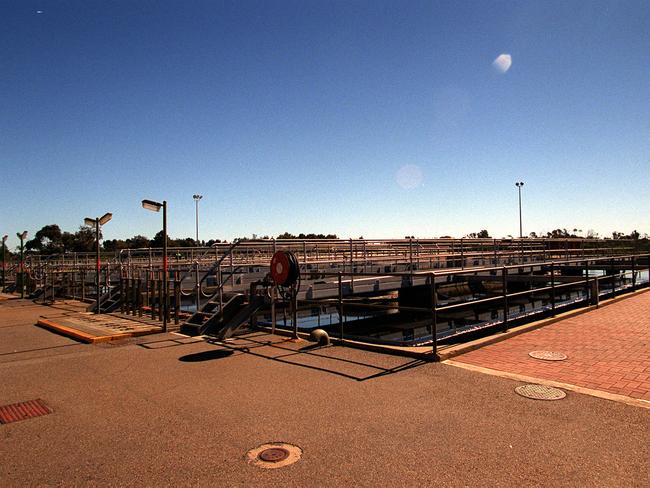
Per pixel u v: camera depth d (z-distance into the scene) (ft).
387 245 69.41
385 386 17.84
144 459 12.00
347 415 14.82
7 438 13.64
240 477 10.89
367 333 50.44
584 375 18.65
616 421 13.75
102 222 45.75
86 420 15.05
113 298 49.44
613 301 43.73
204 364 22.29
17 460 12.09
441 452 11.94
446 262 82.58
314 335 26.81
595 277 40.68
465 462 11.34
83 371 21.65
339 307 26.99
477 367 20.35
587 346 24.14
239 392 17.58
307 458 11.79
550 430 13.19
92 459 12.07
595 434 12.84
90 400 17.16
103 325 35.45
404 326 54.29
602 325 30.66
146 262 75.46
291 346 26.16
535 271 89.45
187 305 56.49
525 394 16.43
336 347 25.73
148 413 15.53
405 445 12.42
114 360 23.79
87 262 92.89
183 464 11.66
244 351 25.07
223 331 28.60
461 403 15.67
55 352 26.27
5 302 61.87
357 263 58.49
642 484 10.11
